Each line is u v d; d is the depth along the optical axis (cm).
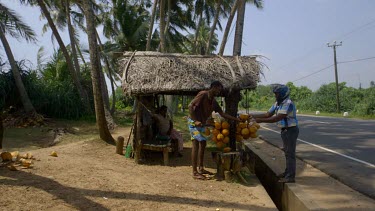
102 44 2730
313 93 5159
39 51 2370
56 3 2284
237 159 671
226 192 600
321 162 880
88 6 1063
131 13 2684
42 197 516
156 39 2825
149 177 688
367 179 705
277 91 610
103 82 2166
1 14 1789
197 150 700
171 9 2527
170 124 954
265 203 541
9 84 1862
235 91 812
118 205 509
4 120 1739
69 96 2086
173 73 815
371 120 2538
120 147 937
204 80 790
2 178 586
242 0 1202
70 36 2277
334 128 1808
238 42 1196
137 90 795
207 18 2742
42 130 1612
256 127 735
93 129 1708
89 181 616
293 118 613
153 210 498
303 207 511
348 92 4359
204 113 691
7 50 1798
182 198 557
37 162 725
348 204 514
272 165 772
